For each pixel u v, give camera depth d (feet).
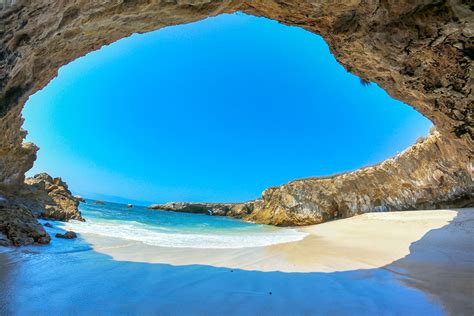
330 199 94.53
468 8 16.94
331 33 24.09
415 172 78.95
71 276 18.66
